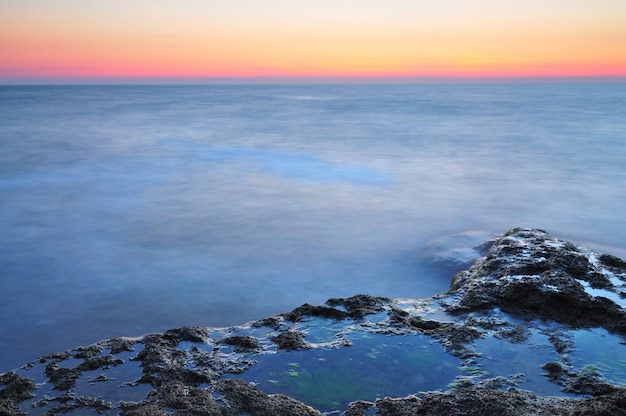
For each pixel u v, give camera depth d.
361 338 5.08
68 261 11.88
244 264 11.69
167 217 15.73
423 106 74.88
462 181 20.69
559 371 4.38
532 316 5.47
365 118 51.00
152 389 4.16
